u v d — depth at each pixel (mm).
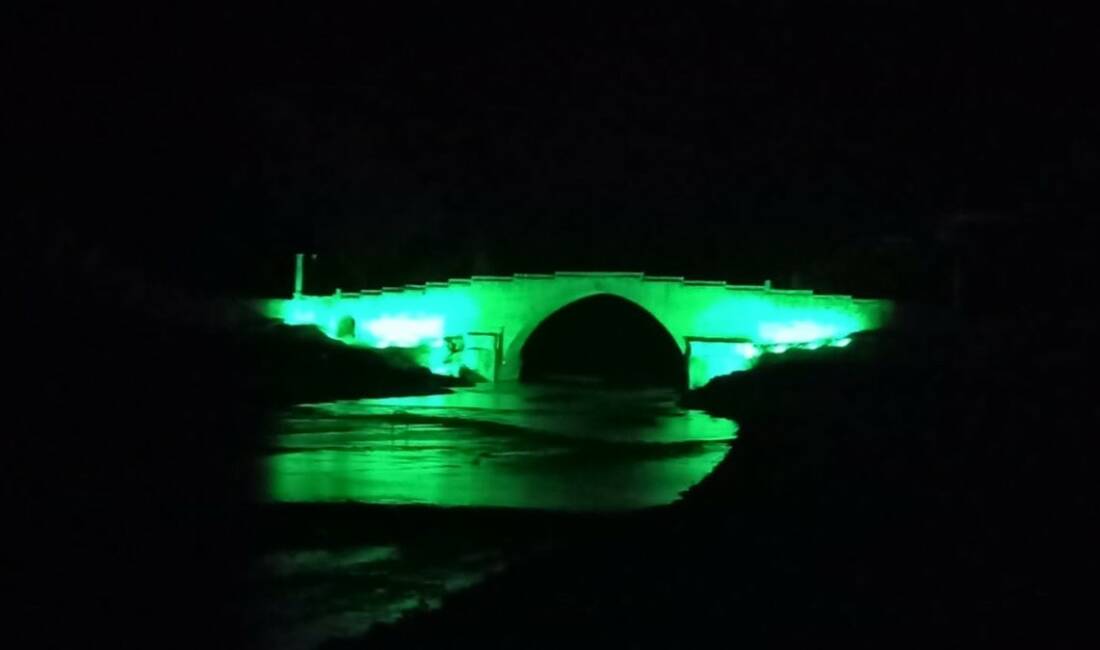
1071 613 17906
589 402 66562
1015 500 24953
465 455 41969
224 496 31266
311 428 49344
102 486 32094
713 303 72375
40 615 19906
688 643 17125
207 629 18969
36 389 50875
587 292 75875
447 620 18875
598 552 23578
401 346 77438
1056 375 38312
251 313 76125
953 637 16953
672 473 37875
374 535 26641
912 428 35000
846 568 20922
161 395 54000
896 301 65812
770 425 46000
